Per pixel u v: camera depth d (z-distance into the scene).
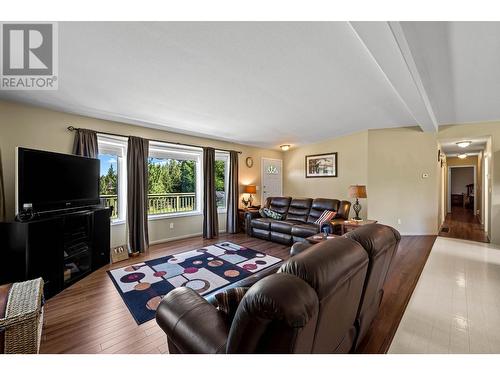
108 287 2.52
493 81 2.79
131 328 1.82
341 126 4.68
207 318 1.06
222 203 5.63
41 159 2.46
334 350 1.15
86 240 2.93
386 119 4.27
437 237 4.63
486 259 3.33
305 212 4.69
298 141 5.80
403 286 2.49
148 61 2.13
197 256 3.54
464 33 1.91
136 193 3.81
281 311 0.67
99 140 3.60
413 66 2.25
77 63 2.11
